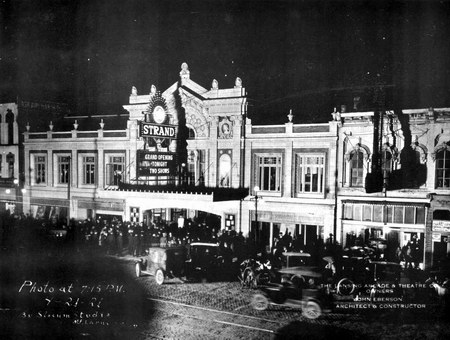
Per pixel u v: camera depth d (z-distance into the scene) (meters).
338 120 27.53
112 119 43.69
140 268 23.48
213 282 22.73
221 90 31.92
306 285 18.28
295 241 27.78
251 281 21.80
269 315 17.72
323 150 28.36
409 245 25.20
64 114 46.84
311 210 28.77
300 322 16.91
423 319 17.14
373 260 21.72
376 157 25.69
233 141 31.53
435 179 25.03
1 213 41.62
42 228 33.06
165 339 15.23
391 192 26.09
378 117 26.00
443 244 24.62
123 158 36.91
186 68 33.84
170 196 31.27
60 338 15.21
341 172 27.84
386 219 26.47
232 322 16.91
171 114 34.28
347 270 19.89
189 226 32.06
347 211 27.91
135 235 28.78
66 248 30.36
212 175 32.50
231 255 25.05
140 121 30.11
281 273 19.83
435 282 19.22
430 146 25.00
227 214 31.86
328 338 15.23
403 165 25.91
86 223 33.19
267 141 30.33
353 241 27.62
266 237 30.83
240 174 31.28
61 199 40.41
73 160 39.44
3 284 21.83
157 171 31.86
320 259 23.44
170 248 22.36
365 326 16.41
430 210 24.45
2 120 44.75
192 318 17.34
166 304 19.08
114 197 34.19
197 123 33.41
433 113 24.50
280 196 30.03
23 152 43.66
